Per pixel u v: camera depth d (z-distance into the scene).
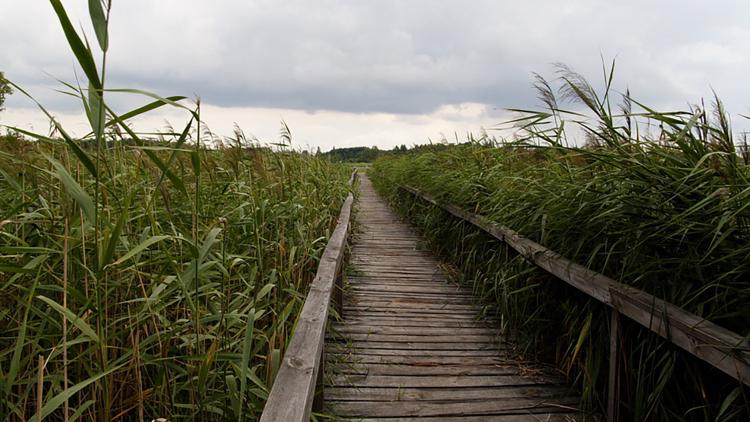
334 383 2.91
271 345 1.93
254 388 1.93
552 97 3.30
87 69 1.14
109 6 1.17
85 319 1.59
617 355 2.26
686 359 2.04
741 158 2.20
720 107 2.11
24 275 1.88
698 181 2.14
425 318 4.17
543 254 3.04
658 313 1.92
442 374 3.06
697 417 2.06
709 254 2.03
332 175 7.79
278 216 3.18
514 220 3.65
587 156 2.81
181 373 1.87
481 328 3.94
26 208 2.08
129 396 1.91
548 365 3.21
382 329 3.88
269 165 3.82
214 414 1.96
